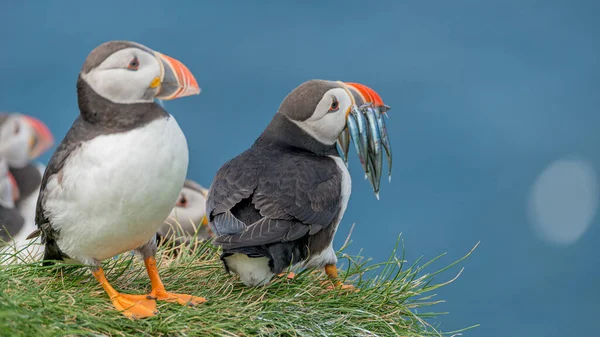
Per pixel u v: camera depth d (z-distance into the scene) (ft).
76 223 17.35
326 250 20.76
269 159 20.74
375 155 22.36
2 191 34.24
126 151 16.87
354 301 19.84
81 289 18.54
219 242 18.44
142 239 18.16
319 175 20.40
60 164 17.26
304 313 18.72
